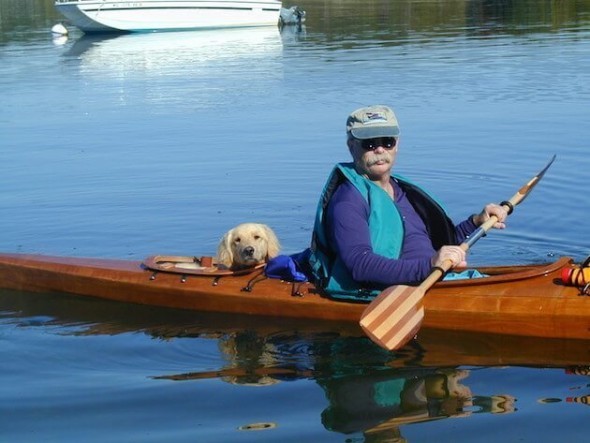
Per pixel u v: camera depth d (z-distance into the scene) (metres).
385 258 5.49
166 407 4.81
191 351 5.68
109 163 11.07
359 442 4.34
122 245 8.04
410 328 5.25
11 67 20.75
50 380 5.24
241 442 4.36
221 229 8.43
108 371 5.38
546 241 7.80
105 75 18.94
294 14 29.56
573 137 11.49
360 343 5.66
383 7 33.50
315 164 10.67
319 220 5.84
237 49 23.00
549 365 5.18
